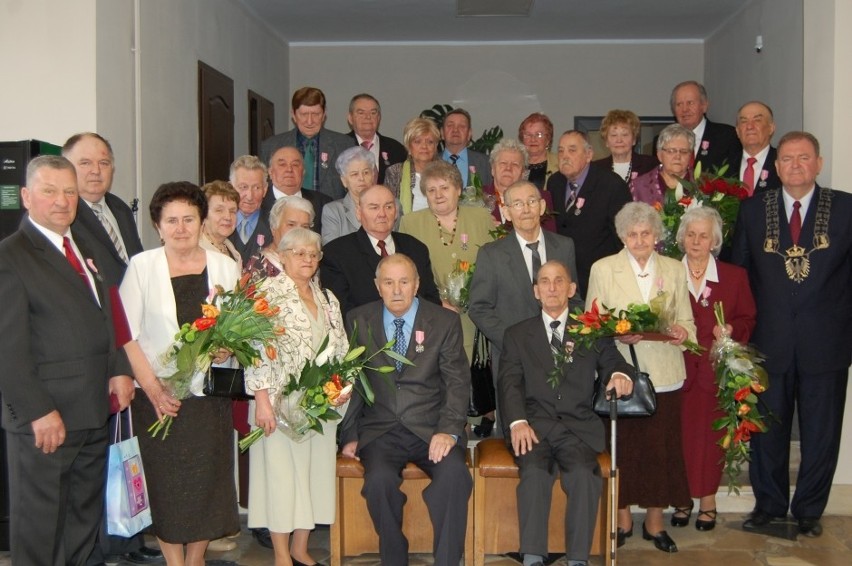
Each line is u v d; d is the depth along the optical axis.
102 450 3.36
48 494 3.13
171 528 3.31
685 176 4.69
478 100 9.30
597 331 3.62
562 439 3.76
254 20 7.86
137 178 5.07
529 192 4.06
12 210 3.84
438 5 7.72
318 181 5.52
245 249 4.36
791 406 4.27
